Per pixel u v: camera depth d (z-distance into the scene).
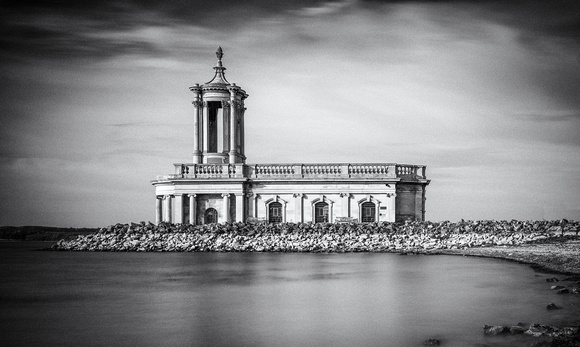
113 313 28.78
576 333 22.73
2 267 51.41
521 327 24.08
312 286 36.38
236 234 69.12
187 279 40.72
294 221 73.50
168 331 24.91
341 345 22.52
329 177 73.06
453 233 66.81
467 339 22.92
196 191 74.06
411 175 74.06
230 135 77.12
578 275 40.00
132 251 68.62
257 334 24.23
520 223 68.94
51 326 26.08
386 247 63.91
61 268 49.72
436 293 33.03
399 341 22.89
